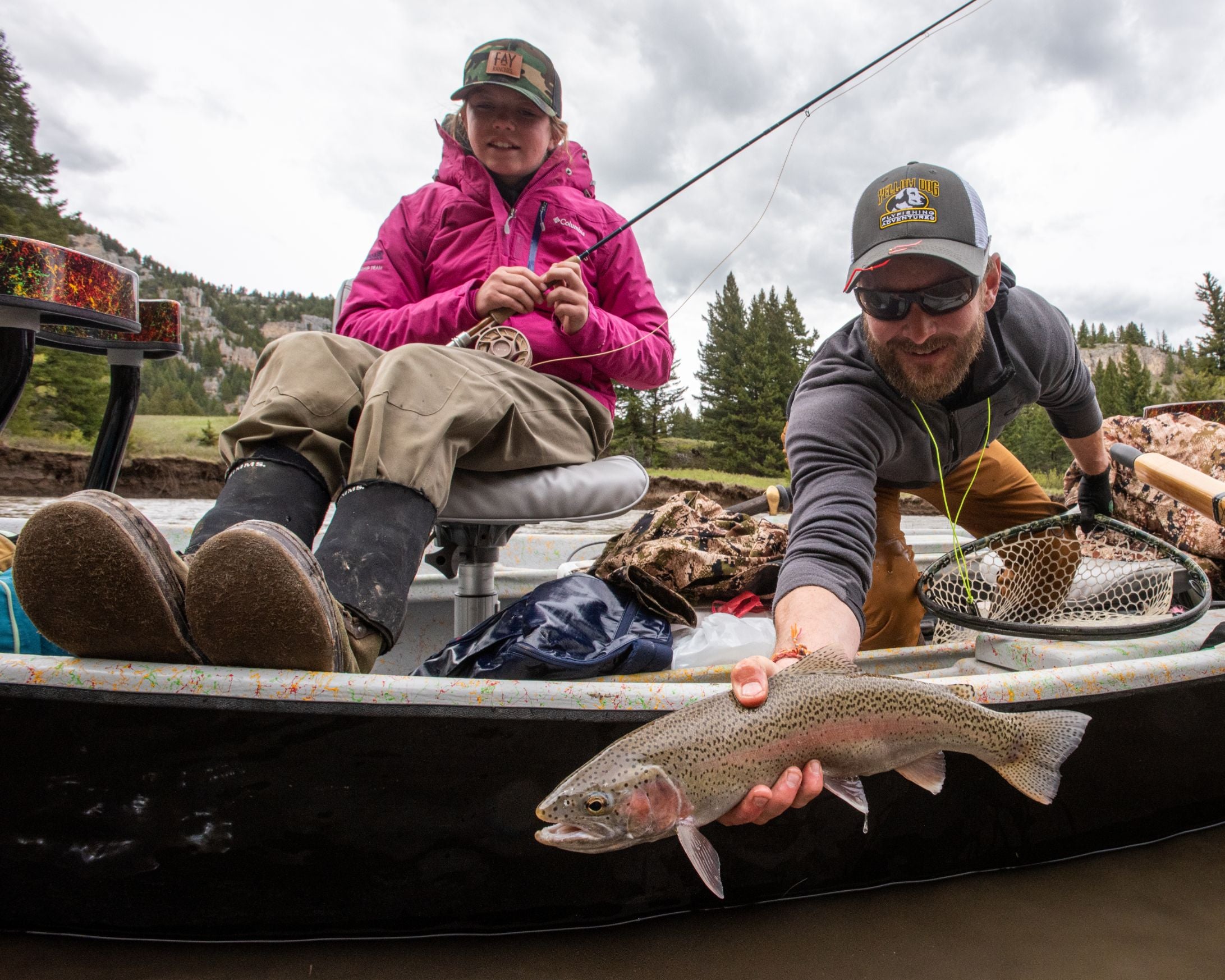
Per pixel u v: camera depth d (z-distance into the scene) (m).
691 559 2.62
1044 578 2.70
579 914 1.49
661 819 1.06
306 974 1.35
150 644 1.28
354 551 1.52
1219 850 1.97
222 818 1.31
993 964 1.48
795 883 1.61
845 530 1.80
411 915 1.41
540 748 1.38
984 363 2.20
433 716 1.33
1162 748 1.88
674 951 1.48
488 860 1.40
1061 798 1.79
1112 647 2.05
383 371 1.77
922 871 1.72
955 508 3.07
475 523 2.19
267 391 1.76
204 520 1.57
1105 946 1.54
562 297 2.28
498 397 1.97
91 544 1.14
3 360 2.21
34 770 1.27
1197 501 2.42
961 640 2.53
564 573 3.28
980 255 1.92
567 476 2.25
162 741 1.27
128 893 1.32
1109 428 3.62
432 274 2.63
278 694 1.28
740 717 1.14
